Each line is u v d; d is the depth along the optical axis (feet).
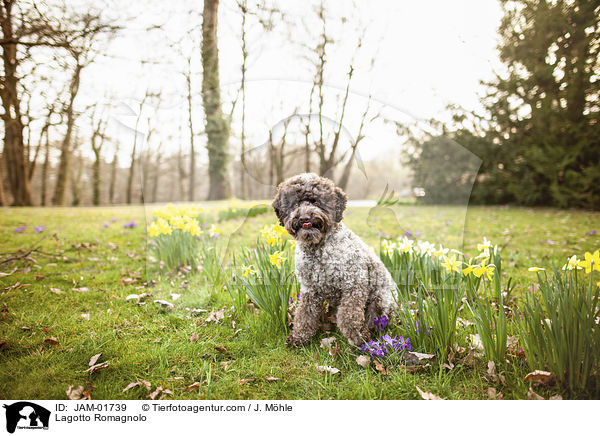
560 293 5.54
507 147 28.35
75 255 14.12
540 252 14.38
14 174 41.34
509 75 26.58
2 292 9.91
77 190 62.59
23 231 18.78
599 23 22.57
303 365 6.70
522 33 25.40
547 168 26.84
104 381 6.20
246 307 8.60
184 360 6.87
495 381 5.85
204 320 8.55
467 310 7.97
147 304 9.36
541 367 5.63
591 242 15.56
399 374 6.10
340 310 7.08
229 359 6.97
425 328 6.50
